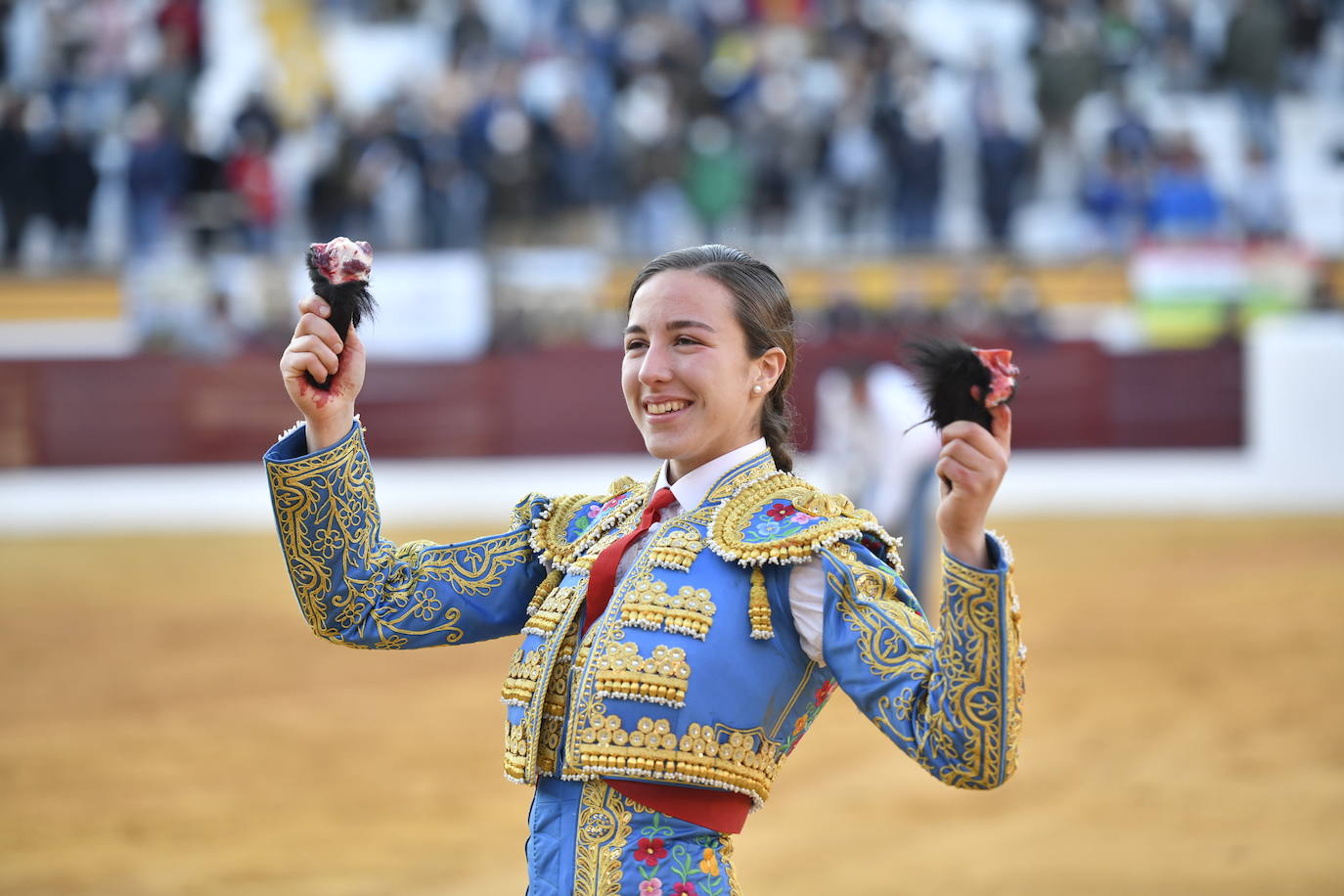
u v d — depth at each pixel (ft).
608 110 182.09
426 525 143.84
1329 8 205.98
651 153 171.63
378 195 168.96
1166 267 170.40
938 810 61.21
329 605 22.59
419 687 86.79
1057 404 167.73
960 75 201.26
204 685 86.69
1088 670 88.53
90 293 165.07
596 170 171.01
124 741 74.43
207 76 192.44
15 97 171.42
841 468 93.35
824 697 21.80
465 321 163.84
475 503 159.94
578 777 20.63
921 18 212.23
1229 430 168.14
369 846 57.36
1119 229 177.17
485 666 92.58
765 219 174.19
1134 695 82.17
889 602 20.30
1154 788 64.34
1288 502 166.20
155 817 61.77
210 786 66.39
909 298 168.45
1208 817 59.98
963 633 18.44
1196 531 144.05
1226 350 168.04
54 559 130.52
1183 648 94.58
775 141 173.99
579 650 21.20
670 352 21.84
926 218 175.42
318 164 169.07
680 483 22.39
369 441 162.20
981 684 18.37
